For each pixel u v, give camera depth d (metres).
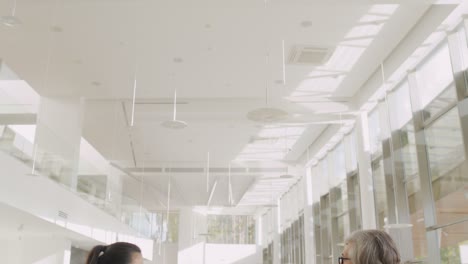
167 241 27.89
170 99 12.42
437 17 8.03
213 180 21.30
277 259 24.56
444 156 8.57
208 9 8.08
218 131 14.93
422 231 9.46
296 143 16.42
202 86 11.48
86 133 15.10
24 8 8.07
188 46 9.48
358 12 8.20
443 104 8.60
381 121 11.30
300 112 12.38
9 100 8.12
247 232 29.72
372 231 1.44
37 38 9.24
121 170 19.23
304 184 18.23
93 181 13.17
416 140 9.30
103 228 13.88
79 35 9.11
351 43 9.34
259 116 7.94
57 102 12.29
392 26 8.76
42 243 12.16
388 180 10.88
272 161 18.70
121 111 12.73
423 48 8.86
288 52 9.69
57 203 10.16
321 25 8.63
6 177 7.87
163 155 17.84
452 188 8.27
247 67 10.41
